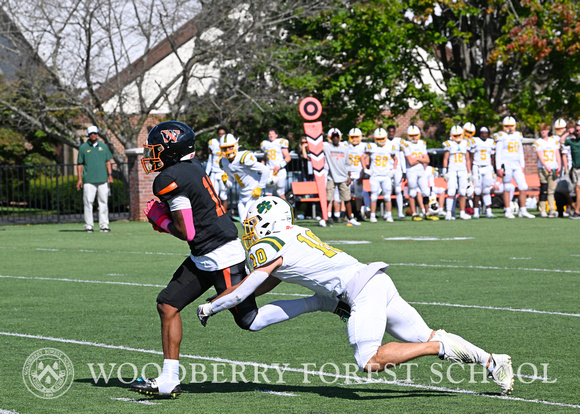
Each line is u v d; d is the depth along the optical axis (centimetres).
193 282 1591
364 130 8875
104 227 6159
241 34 8375
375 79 8900
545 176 6681
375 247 4378
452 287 2933
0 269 3741
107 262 3966
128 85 8919
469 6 8425
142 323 2356
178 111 8462
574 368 1741
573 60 8662
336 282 1514
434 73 12044
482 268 3453
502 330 2158
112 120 8300
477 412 1413
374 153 6481
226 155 4472
